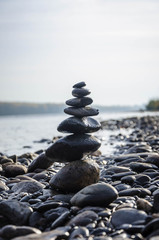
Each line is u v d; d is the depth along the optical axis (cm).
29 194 116
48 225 91
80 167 115
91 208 94
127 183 125
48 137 403
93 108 123
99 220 86
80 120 120
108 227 84
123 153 206
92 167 117
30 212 95
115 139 319
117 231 78
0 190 126
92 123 122
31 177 154
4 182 138
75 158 118
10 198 114
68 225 86
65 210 96
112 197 97
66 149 117
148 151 199
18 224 92
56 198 108
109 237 75
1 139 391
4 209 95
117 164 168
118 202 99
